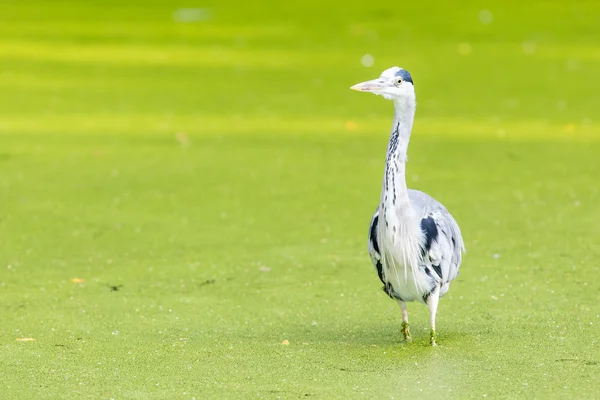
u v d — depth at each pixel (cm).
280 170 1630
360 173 1609
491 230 1279
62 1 4381
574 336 906
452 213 1359
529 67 2700
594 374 807
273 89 2411
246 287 1073
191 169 1636
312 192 1490
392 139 858
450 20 3688
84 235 1273
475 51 3002
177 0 4391
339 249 1213
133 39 3319
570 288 1052
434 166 1648
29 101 2269
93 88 2436
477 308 995
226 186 1527
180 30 3556
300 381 797
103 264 1158
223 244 1234
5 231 1284
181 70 2692
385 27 3553
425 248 855
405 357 855
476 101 2250
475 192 1475
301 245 1230
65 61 2833
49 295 1047
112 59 2877
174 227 1310
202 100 2286
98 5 4269
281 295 1046
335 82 2498
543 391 770
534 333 917
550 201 1423
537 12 3847
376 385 786
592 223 1309
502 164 1659
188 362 848
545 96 2300
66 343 900
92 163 1675
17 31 3481
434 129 1958
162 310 1000
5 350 879
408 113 858
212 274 1120
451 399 754
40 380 804
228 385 790
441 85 2452
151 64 2789
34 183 1537
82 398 763
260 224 1323
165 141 1858
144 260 1172
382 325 952
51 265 1152
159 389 782
